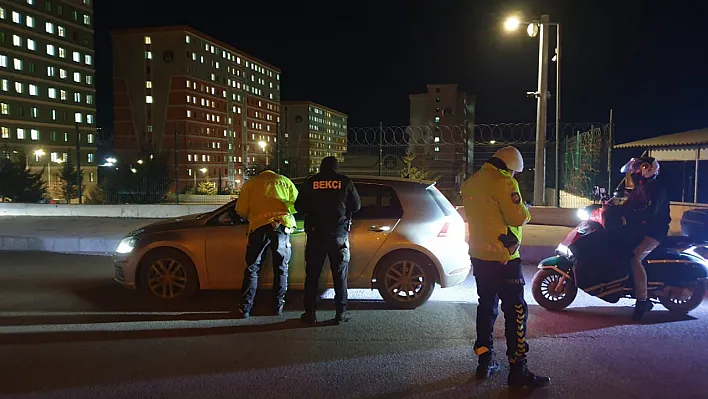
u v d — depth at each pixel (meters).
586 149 15.43
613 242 6.33
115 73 86.75
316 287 6.18
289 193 6.46
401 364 4.97
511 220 4.45
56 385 4.50
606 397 4.28
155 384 4.52
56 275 8.88
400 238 6.80
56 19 72.62
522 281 4.57
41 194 32.31
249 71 103.81
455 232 6.97
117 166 40.66
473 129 15.04
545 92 14.45
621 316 6.51
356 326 6.11
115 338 5.68
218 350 5.32
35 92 69.38
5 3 65.12
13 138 66.06
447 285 6.89
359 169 15.26
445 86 73.12
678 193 16.78
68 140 74.12
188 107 85.44
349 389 4.43
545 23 14.40
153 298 7.30
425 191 7.06
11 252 11.38
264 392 4.37
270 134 111.25
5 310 6.73
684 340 5.62
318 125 119.56
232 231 6.94
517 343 4.48
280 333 5.86
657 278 6.36
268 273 6.91
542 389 4.43
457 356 5.18
